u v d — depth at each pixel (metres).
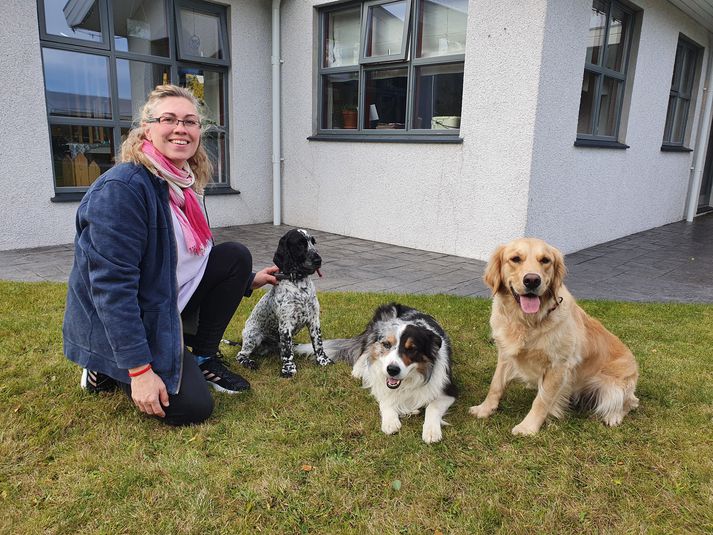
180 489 2.09
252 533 1.89
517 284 2.55
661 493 2.16
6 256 6.26
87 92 7.13
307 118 8.67
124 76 7.46
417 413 2.84
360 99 8.00
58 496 2.03
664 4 8.34
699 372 3.34
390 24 7.44
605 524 1.99
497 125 6.35
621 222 8.74
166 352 2.42
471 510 2.04
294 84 8.74
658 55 8.59
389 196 7.71
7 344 3.44
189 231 2.67
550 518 2.00
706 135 10.78
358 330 4.07
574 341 2.65
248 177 9.07
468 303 4.76
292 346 3.37
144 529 1.88
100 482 2.11
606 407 2.73
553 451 2.46
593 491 2.17
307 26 8.31
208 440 2.46
